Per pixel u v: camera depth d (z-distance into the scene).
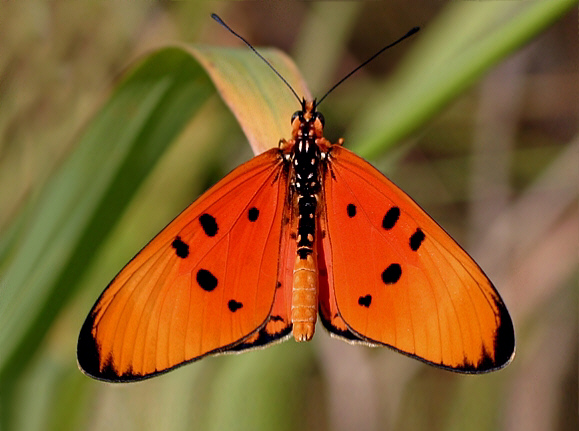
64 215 0.29
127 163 0.29
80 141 0.29
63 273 0.29
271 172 0.28
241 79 0.28
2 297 0.28
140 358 0.27
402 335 0.28
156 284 0.27
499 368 0.27
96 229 0.29
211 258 0.28
